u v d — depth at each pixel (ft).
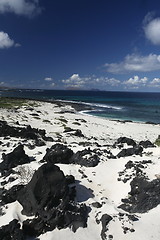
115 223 36.24
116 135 139.13
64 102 416.26
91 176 50.57
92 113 279.90
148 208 39.88
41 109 253.44
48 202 37.50
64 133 120.88
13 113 179.11
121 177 48.85
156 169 49.90
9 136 89.76
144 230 35.50
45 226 35.78
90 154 58.34
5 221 36.24
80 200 41.55
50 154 57.31
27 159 57.36
